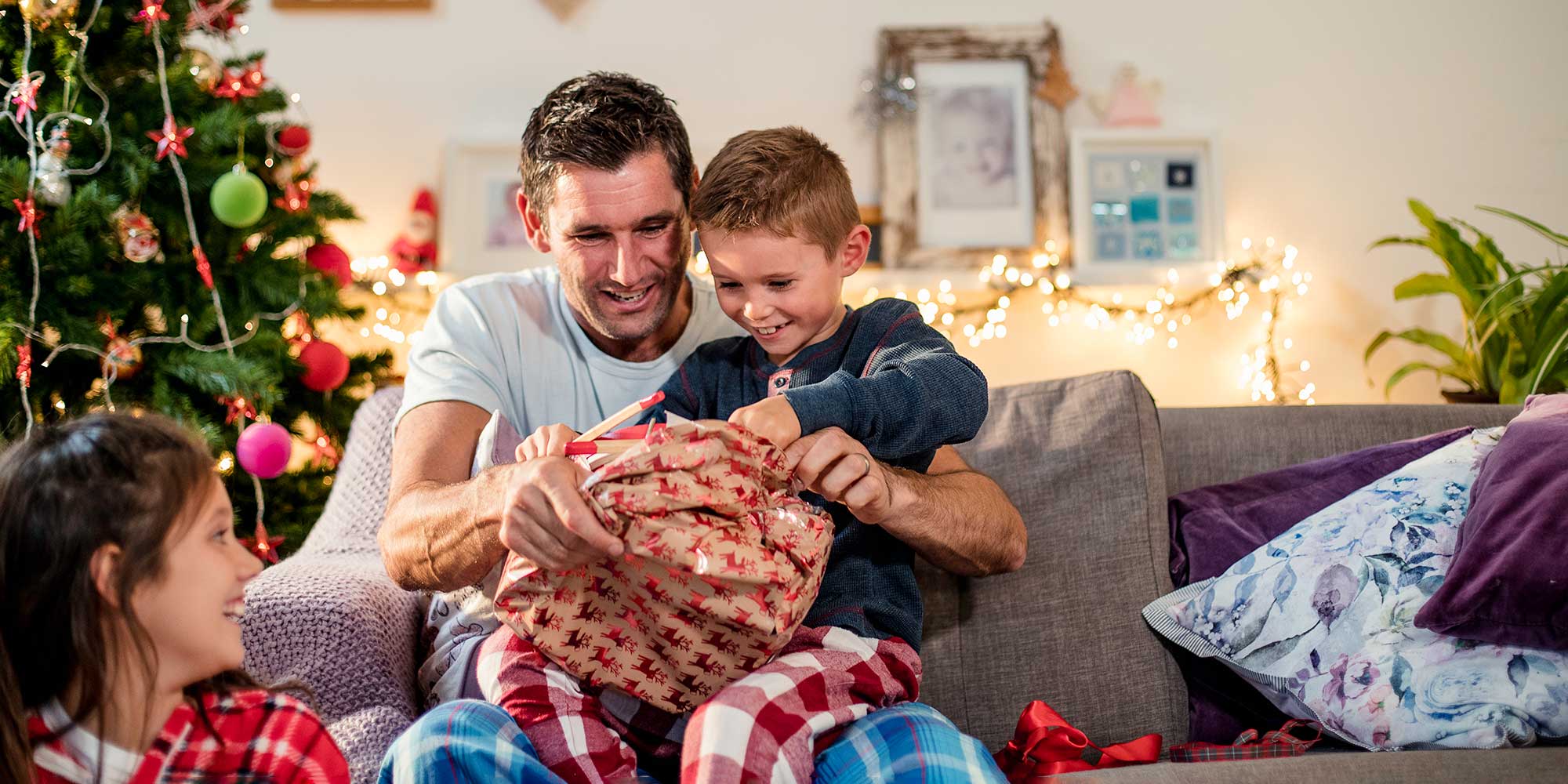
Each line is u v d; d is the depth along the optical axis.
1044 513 1.60
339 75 3.38
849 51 3.41
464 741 0.97
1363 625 1.38
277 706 1.05
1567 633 1.29
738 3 3.41
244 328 2.31
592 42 3.40
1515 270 3.35
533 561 0.99
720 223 1.21
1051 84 3.40
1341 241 3.46
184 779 0.98
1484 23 3.50
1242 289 3.36
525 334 1.52
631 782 1.03
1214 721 1.50
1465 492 1.45
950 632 1.56
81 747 0.94
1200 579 1.54
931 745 0.99
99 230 2.16
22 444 0.98
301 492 2.45
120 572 0.93
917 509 1.17
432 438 1.35
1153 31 3.47
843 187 1.27
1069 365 3.43
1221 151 3.44
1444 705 1.31
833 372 1.27
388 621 1.32
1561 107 3.49
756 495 1.00
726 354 1.37
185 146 2.24
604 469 0.96
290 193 2.41
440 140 3.38
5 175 2.01
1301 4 3.48
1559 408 1.46
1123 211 3.39
